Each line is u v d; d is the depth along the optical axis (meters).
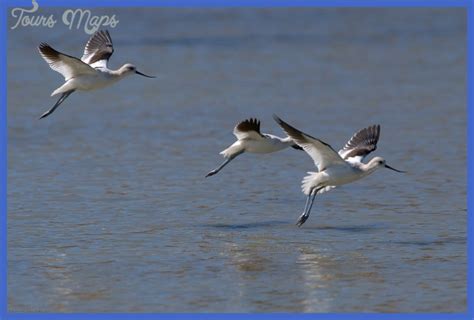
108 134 25.45
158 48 40.72
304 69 36.75
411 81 34.34
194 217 17.25
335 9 49.66
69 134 25.45
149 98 31.05
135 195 18.97
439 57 39.50
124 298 12.95
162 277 13.75
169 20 46.25
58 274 13.90
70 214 17.39
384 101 30.59
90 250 15.05
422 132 25.78
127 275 13.82
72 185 19.80
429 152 23.28
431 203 18.38
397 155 22.98
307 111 28.98
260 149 16.09
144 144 24.20
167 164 21.98
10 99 30.30
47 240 15.62
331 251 15.05
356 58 39.31
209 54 39.72
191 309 12.57
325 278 13.70
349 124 27.05
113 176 20.69
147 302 12.80
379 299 12.91
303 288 13.30
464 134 25.42
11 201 18.31
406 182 20.19
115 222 16.84
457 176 20.73
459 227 16.52
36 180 20.19
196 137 25.12
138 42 41.81
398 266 14.24
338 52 40.62
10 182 20.00
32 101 30.03
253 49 40.97
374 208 17.97
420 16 49.19
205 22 46.41
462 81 34.12
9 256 14.70
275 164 21.98
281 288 13.29
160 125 26.75
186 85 33.34
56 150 23.44
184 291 13.20
